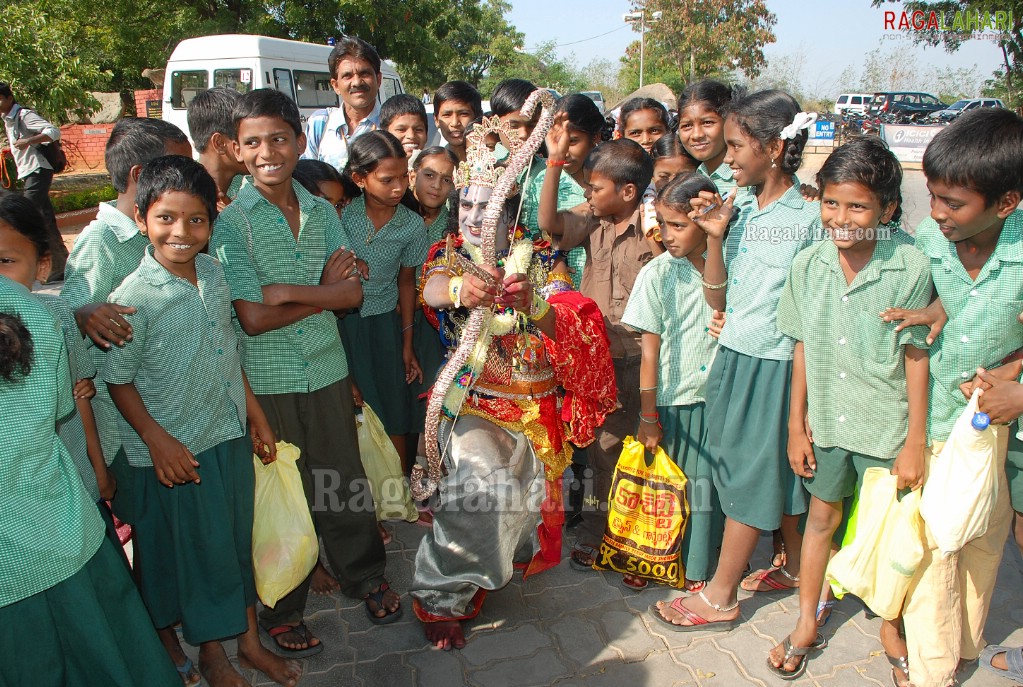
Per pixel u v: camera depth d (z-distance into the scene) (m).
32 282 2.31
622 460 3.21
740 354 2.84
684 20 38.53
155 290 2.47
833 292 2.56
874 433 2.57
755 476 2.83
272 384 2.92
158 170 2.37
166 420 2.53
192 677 2.81
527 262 2.72
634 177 3.17
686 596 3.10
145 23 19.38
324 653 2.93
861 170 2.35
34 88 11.88
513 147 2.66
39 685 2.12
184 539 2.60
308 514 2.80
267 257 2.85
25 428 1.99
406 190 3.60
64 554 2.08
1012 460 2.61
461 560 2.76
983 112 2.29
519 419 2.85
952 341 2.50
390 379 3.67
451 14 24.70
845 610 3.15
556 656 2.89
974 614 2.71
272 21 19.42
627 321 3.02
